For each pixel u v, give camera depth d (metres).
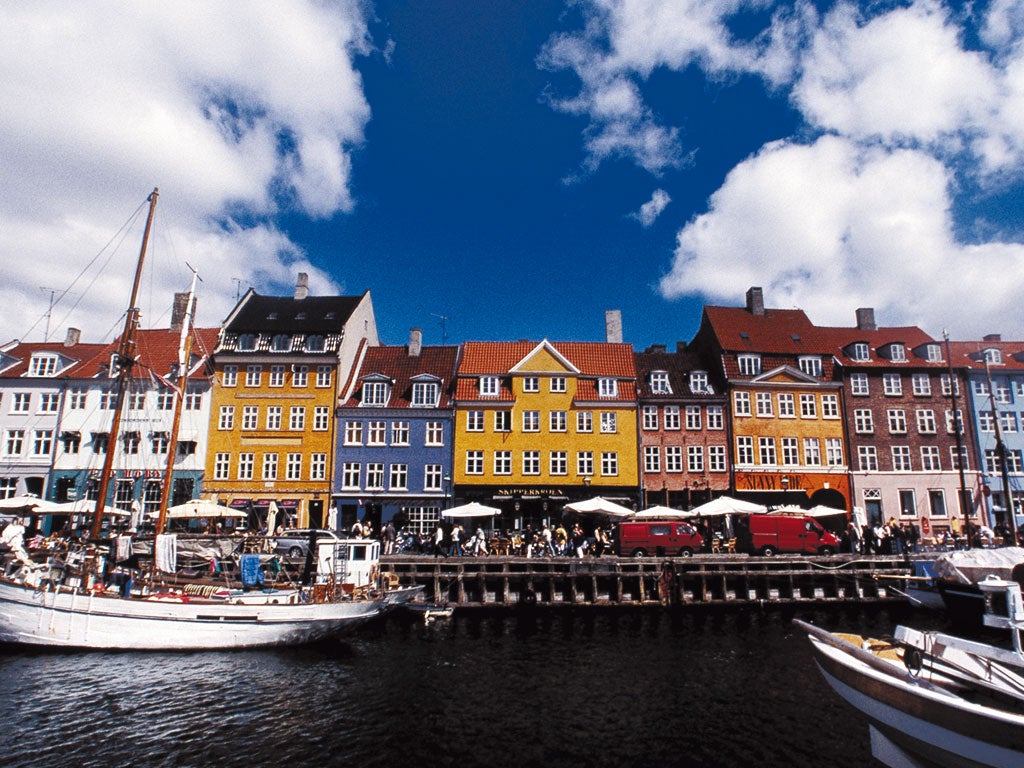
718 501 31.06
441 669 18.23
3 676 16.75
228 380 40.19
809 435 40.03
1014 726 8.86
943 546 32.44
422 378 40.34
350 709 15.01
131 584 20.44
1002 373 41.34
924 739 10.15
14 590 19.03
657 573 27.72
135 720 14.11
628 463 39.00
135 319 24.80
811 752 12.62
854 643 12.73
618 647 20.70
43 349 41.53
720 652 19.95
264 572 24.55
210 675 17.44
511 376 40.75
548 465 39.03
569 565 27.84
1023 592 18.20
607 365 41.91
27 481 38.84
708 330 44.09
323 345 40.66
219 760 12.20
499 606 27.12
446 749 12.84
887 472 39.53
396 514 38.09
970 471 39.94
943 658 11.77
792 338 43.38
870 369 41.22
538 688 16.52
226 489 38.66
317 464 39.16
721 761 12.27
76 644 19.20
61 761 11.98
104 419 39.41
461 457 39.12
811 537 29.97
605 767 12.08
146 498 38.38
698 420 39.94
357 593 22.88
